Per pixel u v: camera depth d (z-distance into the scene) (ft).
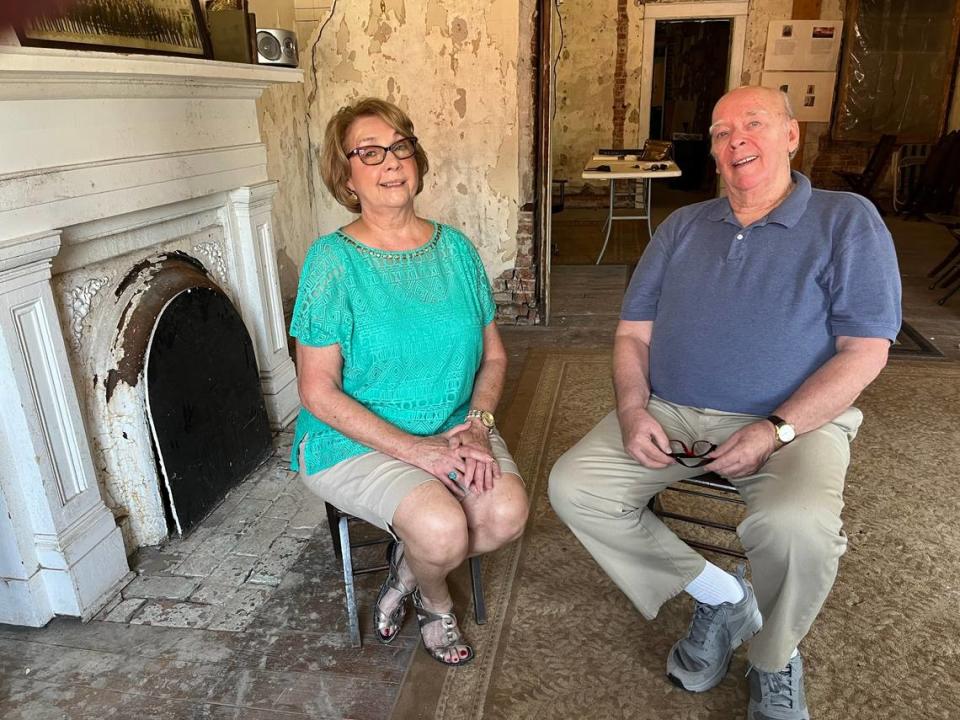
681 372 6.32
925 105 28.50
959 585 7.18
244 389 9.39
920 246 22.63
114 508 7.83
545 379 12.73
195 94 8.26
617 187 31.73
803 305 5.74
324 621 6.91
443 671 6.25
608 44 29.89
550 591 7.27
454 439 6.02
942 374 12.50
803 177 6.08
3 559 6.66
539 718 5.76
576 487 5.85
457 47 14.30
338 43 14.79
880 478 9.16
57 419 6.66
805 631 5.16
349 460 6.02
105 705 5.97
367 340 6.08
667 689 6.05
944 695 5.88
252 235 9.87
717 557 7.68
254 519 8.61
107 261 7.57
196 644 6.63
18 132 6.03
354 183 6.14
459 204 15.35
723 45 34.71
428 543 5.45
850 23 28.09
